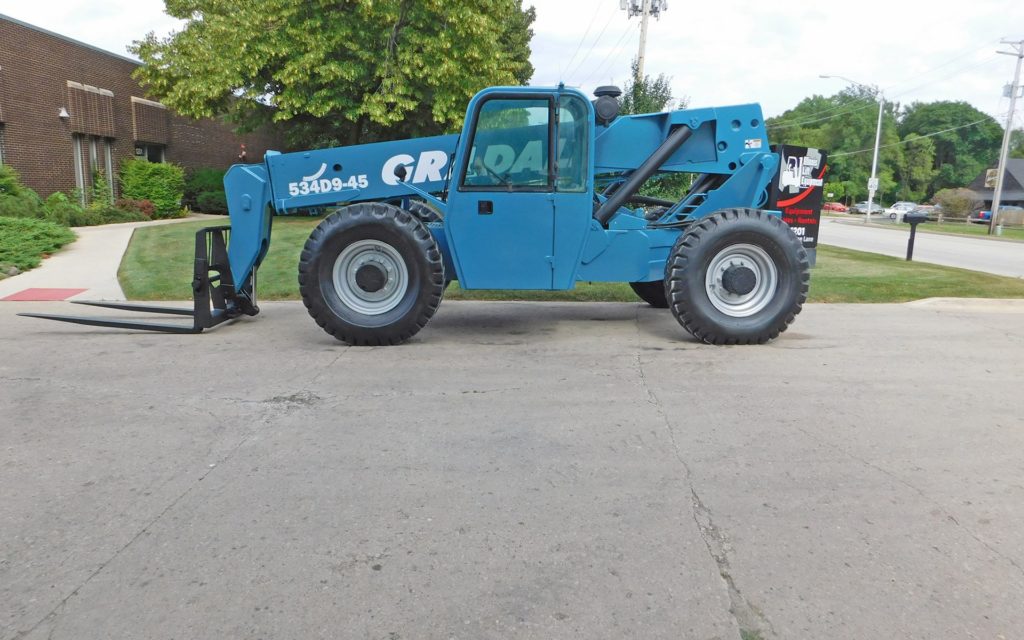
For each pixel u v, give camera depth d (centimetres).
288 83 1980
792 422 478
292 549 315
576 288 1062
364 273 699
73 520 342
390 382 575
